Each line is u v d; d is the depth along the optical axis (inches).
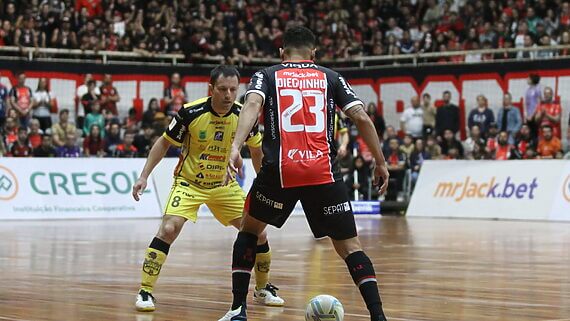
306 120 392.2
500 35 1780.3
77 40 1793.8
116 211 1578.5
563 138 1690.5
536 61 1720.0
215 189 501.0
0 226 1295.5
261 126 1179.9
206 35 1865.2
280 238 1055.0
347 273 654.5
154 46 1840.6
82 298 512.7
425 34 1851.6
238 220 506.3
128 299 508.7
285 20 1956.2
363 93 1905.8
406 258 790.5
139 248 890.1
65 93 1764.3
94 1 1859.0
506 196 1549.0
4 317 436.5
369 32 1929.1
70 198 1549.0
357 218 1549.0
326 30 1943.9
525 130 1616.6
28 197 1515.7
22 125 1640.0
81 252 840.9
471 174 1604.3
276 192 393.1
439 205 1620.3
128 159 1615.4
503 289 560.1
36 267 698.2
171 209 489.1
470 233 1148.5
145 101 1824.6
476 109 1710.1
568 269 692.1
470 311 462.0
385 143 1705.2
